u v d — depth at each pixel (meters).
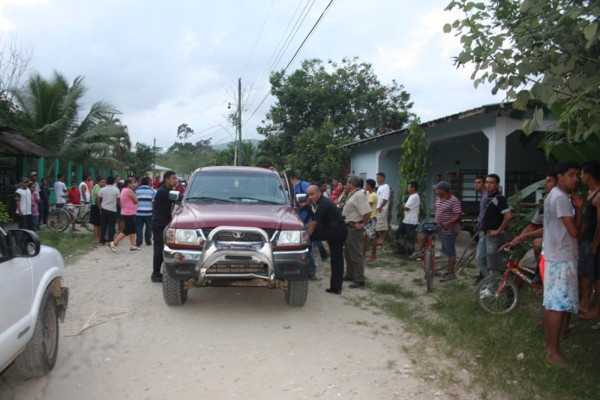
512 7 5.21
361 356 4.54
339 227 6.85
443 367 4.29
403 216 11.02
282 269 5.49
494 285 5.96
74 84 22.17
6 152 14.73
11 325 3.18
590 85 3.52
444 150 17.30
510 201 7.81
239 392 3.76
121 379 3.95
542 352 4.53
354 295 6.93
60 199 16.00
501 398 3.71
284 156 25.69
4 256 3.26
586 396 3.70
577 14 3.28
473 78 3.91
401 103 25.72
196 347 4.70
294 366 4.28
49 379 3.92
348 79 25.31
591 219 5.18
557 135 5.43
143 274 8.13
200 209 6.04
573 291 4.27
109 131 22.94
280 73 25.47
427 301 6.58
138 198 11.41
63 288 4.37
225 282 5.47
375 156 16.72
